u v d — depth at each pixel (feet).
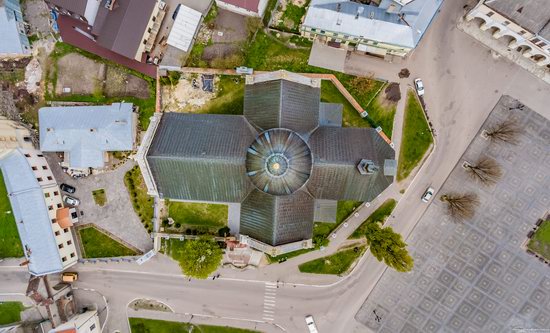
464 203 219.00
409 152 226.79
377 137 197.57
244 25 225.35
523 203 225.97
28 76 231.09
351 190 194.70
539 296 227.40
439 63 224.94
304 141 178.81
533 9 193.77
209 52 226.17
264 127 184.34
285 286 233.55
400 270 191.62
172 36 219.82
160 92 226.17
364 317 233.76
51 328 226.17
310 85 193.26
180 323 237.04
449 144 226.79
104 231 233.76
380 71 225.76
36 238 217.97
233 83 225.97
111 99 230.07
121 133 215.10
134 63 221.87
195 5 224.53
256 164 174.70
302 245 191.52
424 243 230.48
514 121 224.74
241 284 234.38
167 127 191.93
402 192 228.22
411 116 225.97
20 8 226.38
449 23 223.92
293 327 234.79
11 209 232.12
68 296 233.14
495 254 228.43
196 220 228.22
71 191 230.89
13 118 230.89
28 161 217.15
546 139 224.53
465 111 225.97
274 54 225.35
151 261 233.96
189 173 184.55
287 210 181.88
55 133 215.51
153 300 236.84
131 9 208.44
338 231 228.63
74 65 230.48
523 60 223.10
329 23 205.87
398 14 203.82
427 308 230.68
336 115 214.07
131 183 228.84
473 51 224.53
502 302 228.63
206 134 187.11
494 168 220.84
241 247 228.02
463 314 229.66
